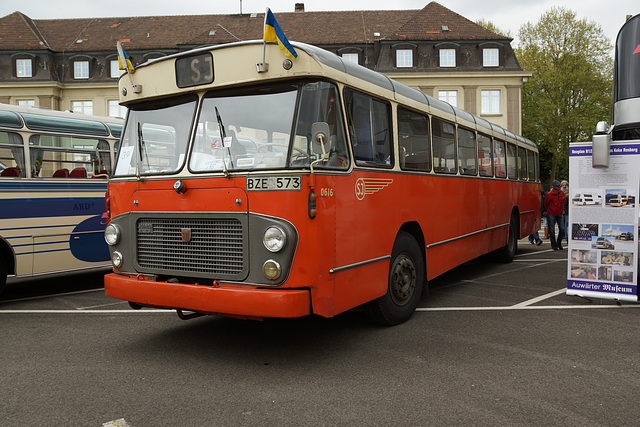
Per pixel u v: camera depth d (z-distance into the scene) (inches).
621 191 266.2
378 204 210.1
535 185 534.6
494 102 1467.8
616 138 292.5
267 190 169.6
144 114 205.3
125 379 169.5
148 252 196.9
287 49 171.6
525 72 1449.3
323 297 173.0
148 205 195.5
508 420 137.2
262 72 177.3
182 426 135.5
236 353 195.9
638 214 263.1
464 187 315.9
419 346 202.1
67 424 136.9
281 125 173.9
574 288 280.8
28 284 373.4
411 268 241.3
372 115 210.7
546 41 1609.3
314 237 168.9
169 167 193.2
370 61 1513.3
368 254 202.1
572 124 1579.7
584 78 1544.0
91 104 1503.4
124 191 202.8
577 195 277.3
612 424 134.9
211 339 215.2
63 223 321.7
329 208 175.8
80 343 211.0
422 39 1466.5
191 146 188.4
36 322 247.9
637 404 147.3
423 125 260.1
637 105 284.7
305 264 167.6
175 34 1562.5
